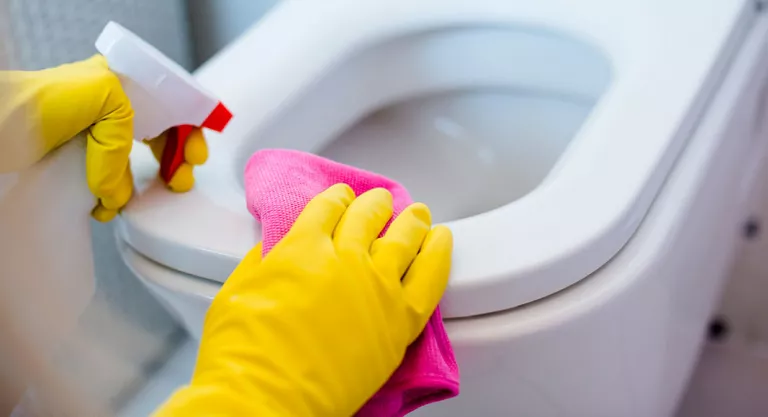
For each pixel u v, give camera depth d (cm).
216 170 53
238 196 51
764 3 68
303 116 64
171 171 49
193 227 47
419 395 43
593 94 69
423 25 69
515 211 46
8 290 41
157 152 51
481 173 79
